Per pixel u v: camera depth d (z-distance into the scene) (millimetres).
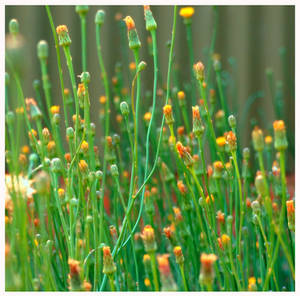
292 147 1665
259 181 944
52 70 2324
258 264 1157
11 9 2303
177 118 1272
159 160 1172
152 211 1088
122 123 1335
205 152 1971
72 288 942
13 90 908
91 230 1059
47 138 1012
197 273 1094
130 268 1135
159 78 1464
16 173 930
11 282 906
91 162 1021
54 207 1067
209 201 1026
